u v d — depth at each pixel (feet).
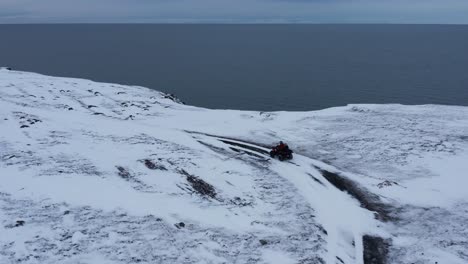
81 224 56.29
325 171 90.38
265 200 74.18
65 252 49.34
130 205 63.98
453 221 69.21
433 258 58.70
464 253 59.67
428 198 77.61
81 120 117.08
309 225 65.21
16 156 78.84
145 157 86.33
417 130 118.01
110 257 49.60
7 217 55.77
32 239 51.19
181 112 145.79
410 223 69.10
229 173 84.07
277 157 98.17
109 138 99.50
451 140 109.19
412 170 91.20
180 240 55.93
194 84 345.31
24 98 142.00
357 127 123.34
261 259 54.19
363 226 67.82
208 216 65.10
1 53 588.50
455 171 90.07
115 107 145.79
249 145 107.45
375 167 93.35
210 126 125.80
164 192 71.36
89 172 74.95
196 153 93.81
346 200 76.79
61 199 62.90
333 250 59.36
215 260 52.54
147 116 136.46
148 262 49.62
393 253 60.64
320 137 115.65
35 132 96.43
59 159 80.12
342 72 408.26
